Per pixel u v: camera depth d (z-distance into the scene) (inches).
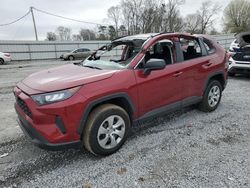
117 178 116.0
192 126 175.6
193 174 118.0
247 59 319.3
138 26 2236.7
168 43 166.1
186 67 169.5
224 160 129.9
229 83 320.8
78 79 124.2
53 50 1241.4
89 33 2391.7
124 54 163.3
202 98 193.5
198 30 2687.0
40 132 114.8
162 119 189.0
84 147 134.3
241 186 108.7
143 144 148.5
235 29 2652.6
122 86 133.0
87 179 115.7
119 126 137.2
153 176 116.9
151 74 147.9
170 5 2225.6
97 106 130.2
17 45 1128.8
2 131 174.1
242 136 159.2
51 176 118.4
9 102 254.1
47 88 116.6
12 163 130.2
